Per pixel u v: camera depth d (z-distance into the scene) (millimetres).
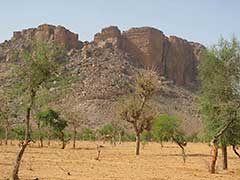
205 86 36156
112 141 107562
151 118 59094
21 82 24922
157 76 59000
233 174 33656
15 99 26047
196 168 38312
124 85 197500
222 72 35656
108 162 43219
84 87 193375
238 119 33656
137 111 58125
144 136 112000
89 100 180875
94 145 93625
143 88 57656
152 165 41031
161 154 62656
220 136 35250
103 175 29891
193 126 164000
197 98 37688
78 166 37000
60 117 76250
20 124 76250
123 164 41125
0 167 32750
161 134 56125
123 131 114250
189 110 195250
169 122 55531
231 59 35469
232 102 33781
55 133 77375
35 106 25547
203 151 74750
